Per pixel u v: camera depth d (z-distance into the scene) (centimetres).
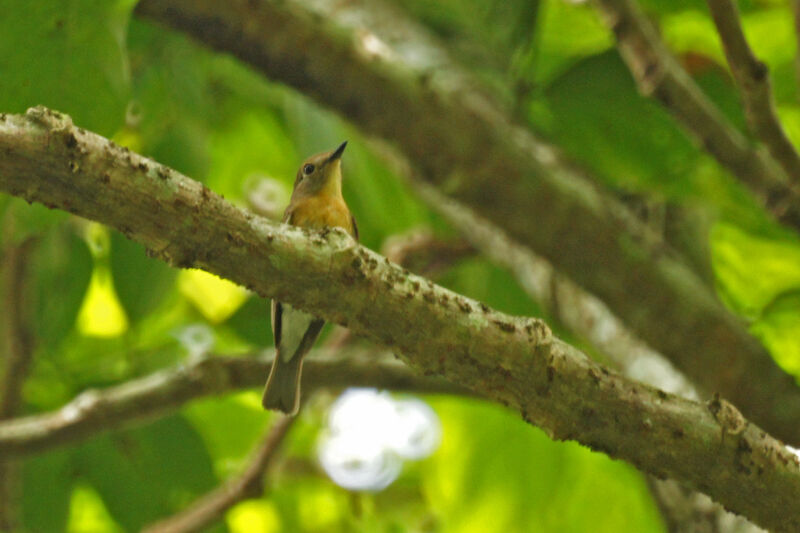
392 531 1554
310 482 1529
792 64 1086
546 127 1093
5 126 451
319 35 951
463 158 985
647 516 1270
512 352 550
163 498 1095
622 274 964
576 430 573
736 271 1183
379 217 1302
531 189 981
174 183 488
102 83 811
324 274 519
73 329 1091
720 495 589
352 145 1251
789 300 1045
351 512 1520
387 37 1084
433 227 1307
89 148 467
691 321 938
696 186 1073
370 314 534
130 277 1061
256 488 1084
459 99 980
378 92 973
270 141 1409
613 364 973
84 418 931
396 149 1018
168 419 1088
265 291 523
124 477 1092
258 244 507
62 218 870
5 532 1044
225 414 1337
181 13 944
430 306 538
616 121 1002
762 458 576
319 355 978
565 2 1075
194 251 500
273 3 945
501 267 1204
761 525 599
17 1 761
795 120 1111
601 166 1052
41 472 1090
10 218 921
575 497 1291
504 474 1313
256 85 1200
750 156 824
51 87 805
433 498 1346
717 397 584
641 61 791
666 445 571
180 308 1382
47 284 1074
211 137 1259
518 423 1313
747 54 702
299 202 1009
